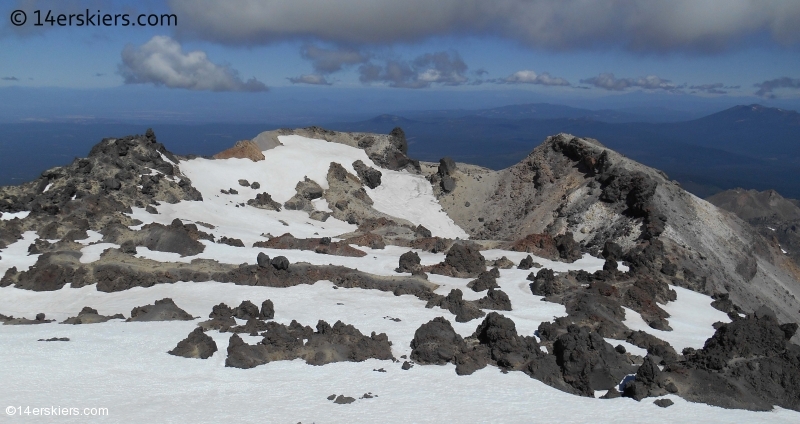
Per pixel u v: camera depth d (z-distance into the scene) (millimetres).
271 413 40125
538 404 42625
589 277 74625
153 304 61531
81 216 87000
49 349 48438
